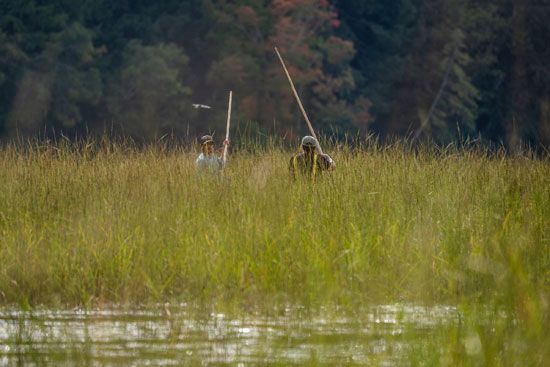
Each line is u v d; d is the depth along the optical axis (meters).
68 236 37.06
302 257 34.53
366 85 193.50
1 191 43.38
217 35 172.75
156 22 173.12
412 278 31.88
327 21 185.50
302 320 27.33
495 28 191.88
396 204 40.50
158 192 41.81
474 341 20.36
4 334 27.58
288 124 169.75
